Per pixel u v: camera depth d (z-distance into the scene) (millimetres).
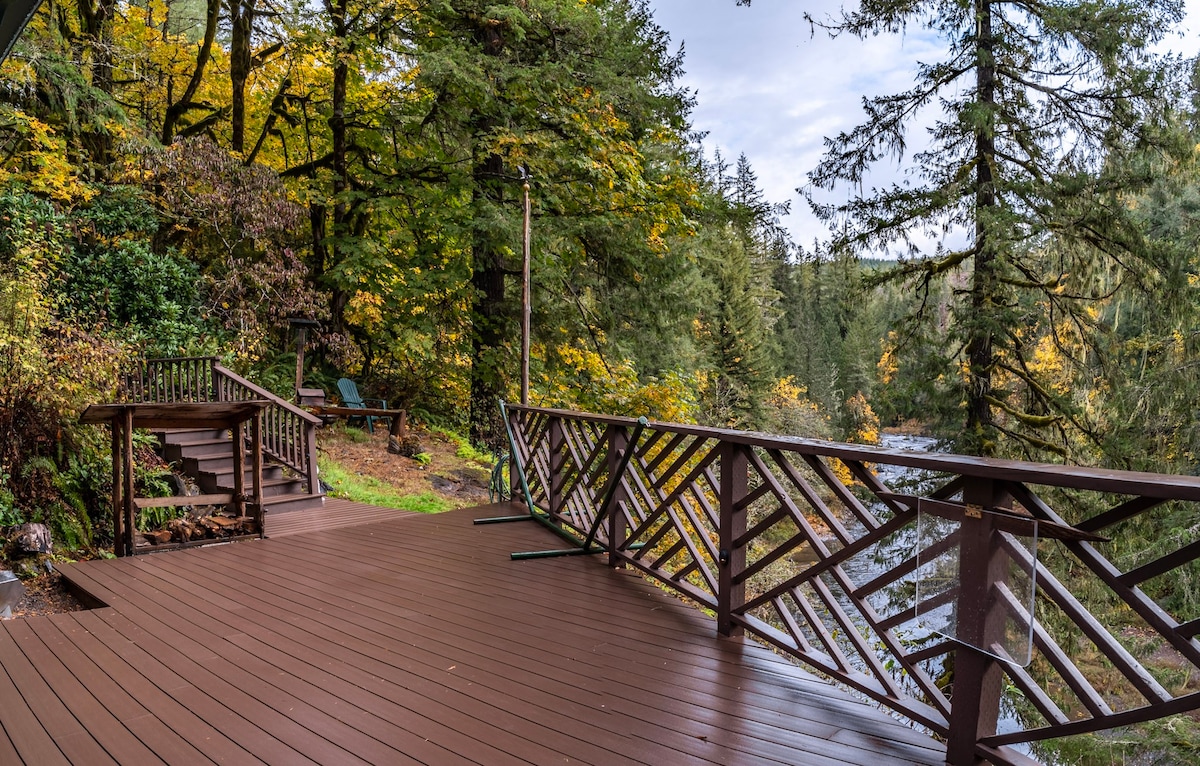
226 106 12203
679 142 13359
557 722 2459
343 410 10375
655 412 11297
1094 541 1770
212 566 4652
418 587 4105
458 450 11000
